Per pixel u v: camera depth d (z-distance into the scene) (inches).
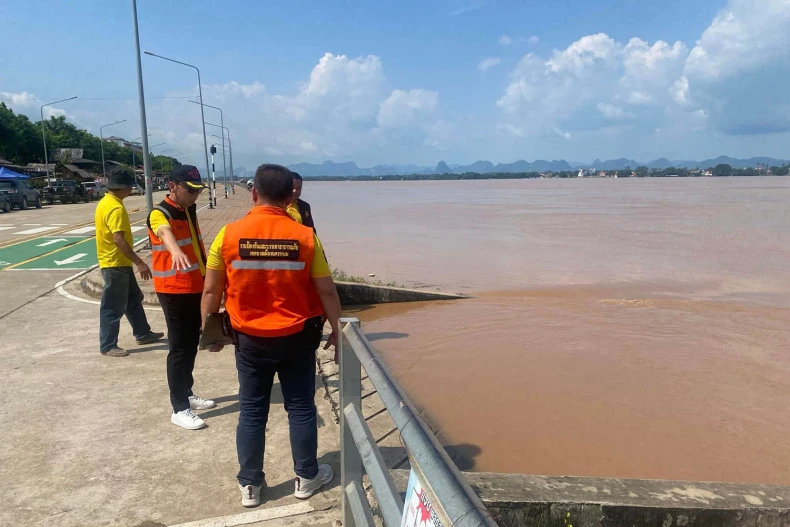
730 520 119.2
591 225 1118.4
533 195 2871.6
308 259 120.0
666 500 120.0
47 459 145.7
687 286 514.9
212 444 154.3
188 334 162.2
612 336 339.6
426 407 232.4
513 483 125.1
